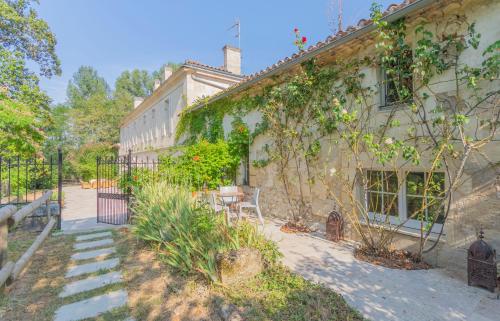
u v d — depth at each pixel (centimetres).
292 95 588
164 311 276
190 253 367
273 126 678
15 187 947
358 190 495
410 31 412
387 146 401
